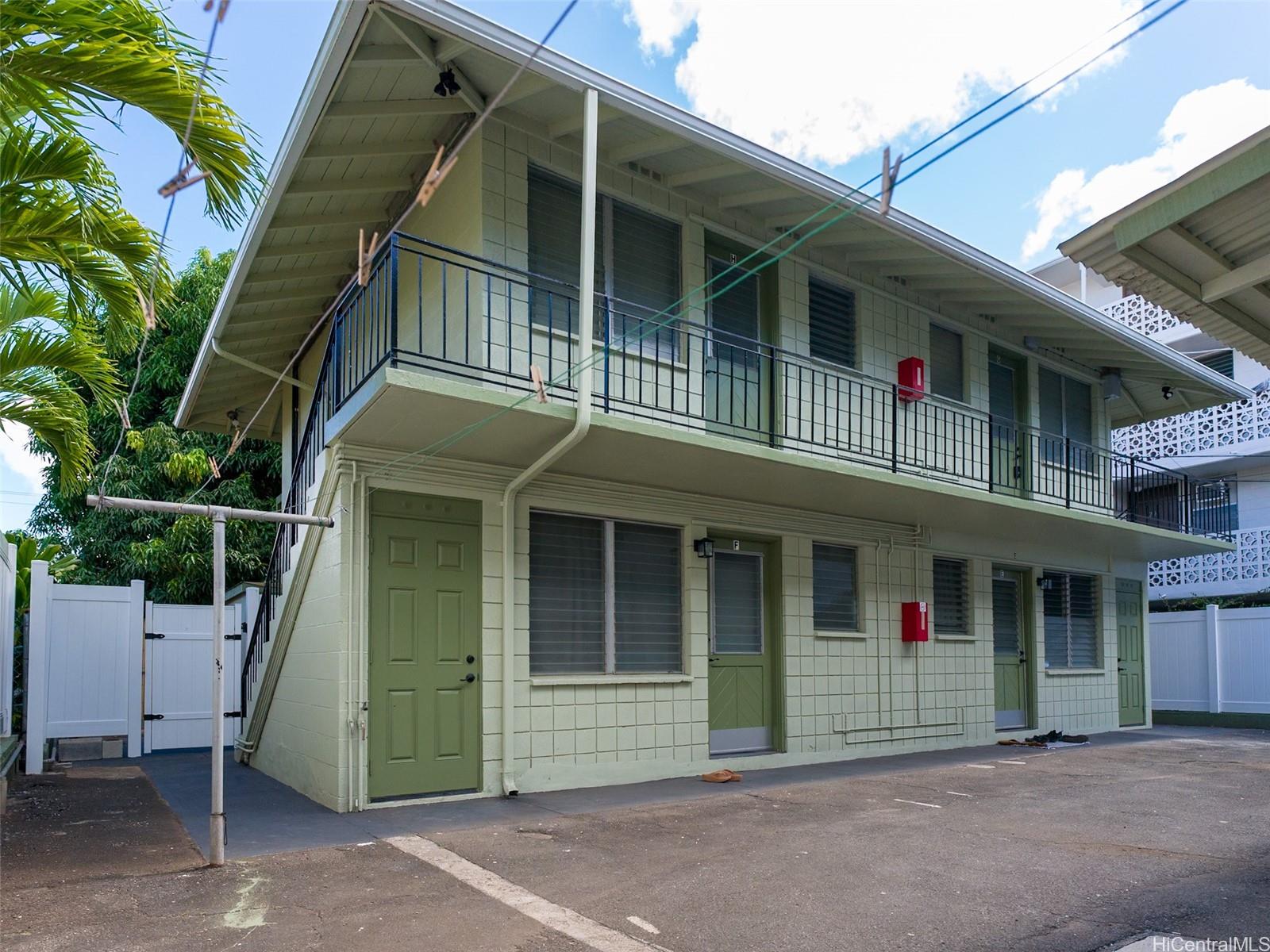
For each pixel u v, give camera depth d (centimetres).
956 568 1274
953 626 1253
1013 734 1317
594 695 869
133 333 723
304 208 900
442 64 747
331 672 757
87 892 517
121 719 1134
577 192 894
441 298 870
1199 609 1914
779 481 956
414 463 791
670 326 947
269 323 1141
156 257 670
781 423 1030
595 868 570
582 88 738
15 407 805
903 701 1148
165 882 538
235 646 1238
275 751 941
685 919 477
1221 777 952
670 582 957
